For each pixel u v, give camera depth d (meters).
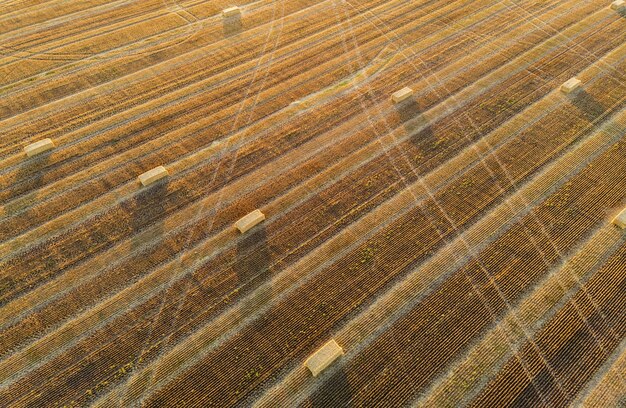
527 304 14.80
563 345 13.85
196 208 17.89
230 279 15.73
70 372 13.67
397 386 13.26
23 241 16.91
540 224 16.89
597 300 14.78
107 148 20.20
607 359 13.55
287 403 13.04
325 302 15.07
